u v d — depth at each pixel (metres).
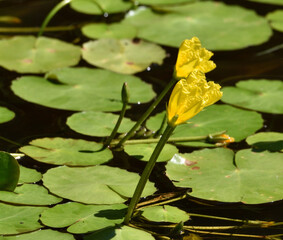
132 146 2.36
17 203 2.27
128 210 2.26
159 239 2.26
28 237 2.24
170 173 2.32
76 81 2.44
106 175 2.30
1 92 2.42
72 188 2.29
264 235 2.27
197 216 2.28
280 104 2.42
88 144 2.35
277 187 2.30
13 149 2.34
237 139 2.37
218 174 2.32
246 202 2.29
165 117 2.37
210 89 2.23
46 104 2.40
